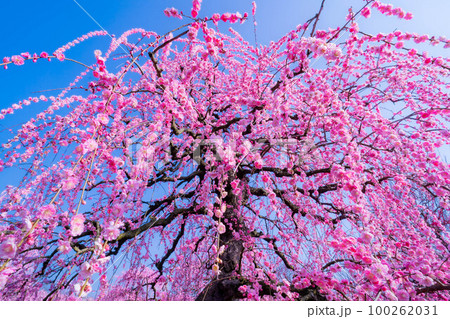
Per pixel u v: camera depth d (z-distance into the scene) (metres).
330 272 2.32
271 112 2.71
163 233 4.14
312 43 2.02
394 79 3.73
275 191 3.45
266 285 2.84
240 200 3.75
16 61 1.94
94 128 1.69
